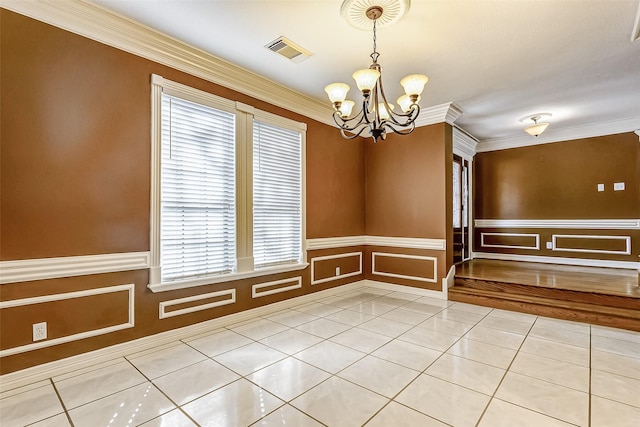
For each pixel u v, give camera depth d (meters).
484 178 6.20
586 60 2.93
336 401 1.87
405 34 2.51
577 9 2.20
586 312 3.25
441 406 1.82
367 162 4.99
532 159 5.68
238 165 3.21
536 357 2.45
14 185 2.00
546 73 3.20
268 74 3.25
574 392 1.96
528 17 2.29
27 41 2.04
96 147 2.32
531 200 5.70
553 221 5.48
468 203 6.00
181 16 2.31
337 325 3.18
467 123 4.93
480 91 3.66
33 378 2.06
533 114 4.50
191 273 2.88
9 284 1.99
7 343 1.98
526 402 1.86
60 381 2.08
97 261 2.32
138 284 2.54
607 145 5.00
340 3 2.15
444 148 4.20
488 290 4.00
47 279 2.12
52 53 2.13
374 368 2.27
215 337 2.85
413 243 4.46
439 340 2.79
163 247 2.70
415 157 4.47
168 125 2.72
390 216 4.72
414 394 1.94
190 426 1.64
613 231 4.96
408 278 4.51
